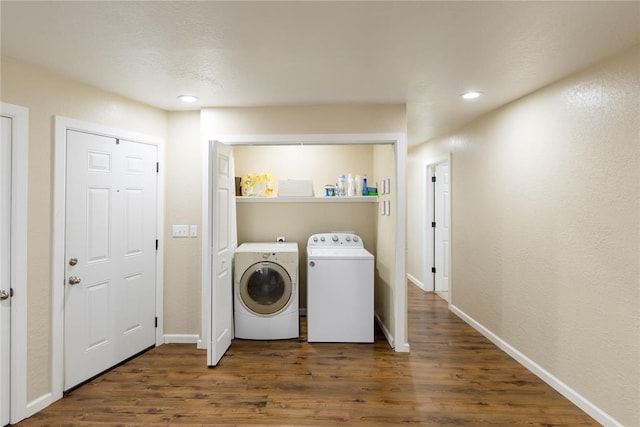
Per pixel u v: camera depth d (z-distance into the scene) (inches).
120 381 102.0
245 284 134.0
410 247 233.6
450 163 169.0
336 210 167.8
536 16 64.6
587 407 85.4
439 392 96.0
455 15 64.7
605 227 80.1
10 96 82.4
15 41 74.6
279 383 101.0
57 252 92.0
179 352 122.0
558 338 95.6
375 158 164.9
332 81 99.0
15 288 82.8
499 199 125.2
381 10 63.3
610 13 63.0
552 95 98.0
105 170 106.7
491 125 130.5
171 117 129.2
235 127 124.5
